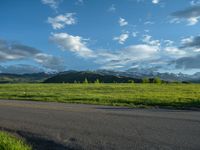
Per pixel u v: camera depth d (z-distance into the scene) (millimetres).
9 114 16328
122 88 59250
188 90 50750
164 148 8539
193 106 21391
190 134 10352
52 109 18578
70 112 16859
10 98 30906
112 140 9617
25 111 17625
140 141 9406
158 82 113812
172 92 44688
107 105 22625
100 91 48312
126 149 8516
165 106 21656
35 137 10414
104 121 13328
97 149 8617
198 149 8406
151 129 11305
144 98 29766
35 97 32062
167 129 11289
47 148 8945
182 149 8414
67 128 11766
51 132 11094
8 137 9383
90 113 16359
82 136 10289
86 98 29844
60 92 44688
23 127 12242
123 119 13930
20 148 8062
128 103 24875
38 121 13617
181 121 13250
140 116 14992
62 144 9336
